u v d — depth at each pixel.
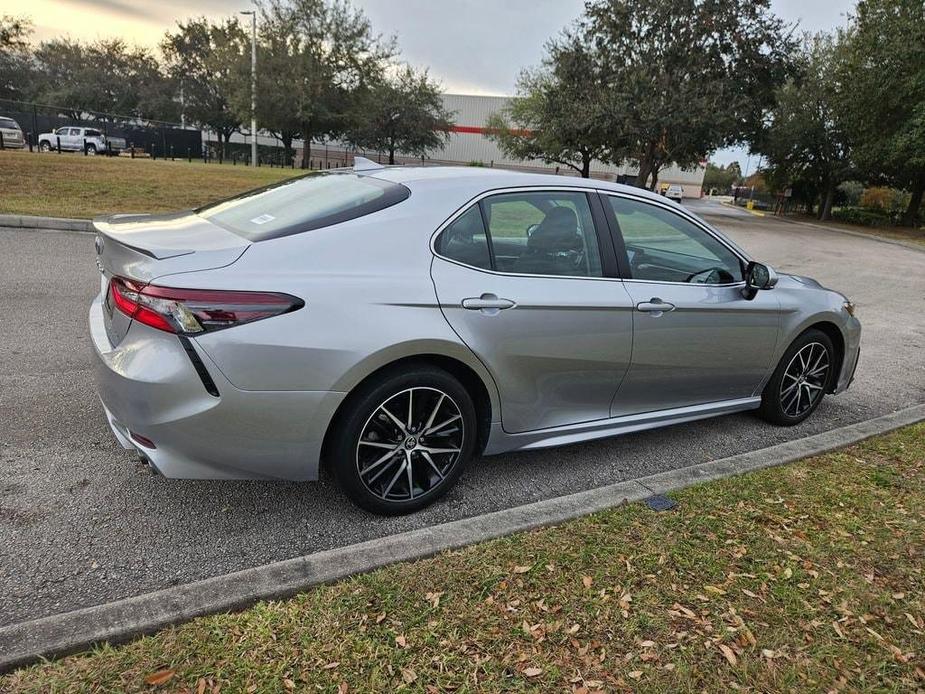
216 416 2.50
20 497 3.00
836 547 2.90
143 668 1.99
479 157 67.56
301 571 2.46
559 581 2.54
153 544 2.75
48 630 2.08
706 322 3.79
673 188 53.62
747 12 27.95
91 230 10.69
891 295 11.66
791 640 2.32
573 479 3.62
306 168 41.34
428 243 2.96
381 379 2.79
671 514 3.08
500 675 2.07
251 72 38.62
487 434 3.23
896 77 28.70
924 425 4.52
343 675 2.02
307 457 2.70
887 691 2.12
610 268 3.48
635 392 3.67
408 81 56.69
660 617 2.38
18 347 4.91
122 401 2.56
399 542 2.70
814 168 40.94
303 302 2.58
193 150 43.81
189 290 2.45
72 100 64.31
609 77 29.22
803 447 3.96
